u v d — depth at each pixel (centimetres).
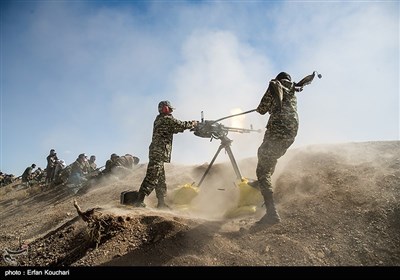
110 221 420
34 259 411
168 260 351
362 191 452
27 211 991
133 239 389
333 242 369
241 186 497
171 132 520
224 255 359
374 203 420
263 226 412
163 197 533
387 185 452
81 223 464
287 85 440
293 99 439
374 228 379
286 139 424
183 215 482
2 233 661
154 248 370
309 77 452
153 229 404
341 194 457
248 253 363
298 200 471
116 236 396
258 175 434
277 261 348
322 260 347
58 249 419
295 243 370
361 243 362
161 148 513
